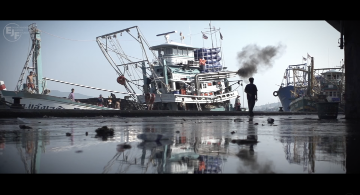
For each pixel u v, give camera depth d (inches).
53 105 959.6
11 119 514.3
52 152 118.3
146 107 1366.9
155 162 94.5
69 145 141.6
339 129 243.8
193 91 1549.0
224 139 166.4
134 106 1370.6
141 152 116.7
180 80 1501.0
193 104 1595.7
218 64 1702.8
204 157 103.7
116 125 328.8
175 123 376.8
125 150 122.7
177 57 1530.5
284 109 2391.7
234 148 127.0
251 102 632.4
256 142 149.0
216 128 268.2
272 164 90.1
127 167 86.7
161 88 1503.4
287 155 107.0
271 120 375.2
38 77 999.6
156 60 1539.1
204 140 161.3
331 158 101.1
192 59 1599.4
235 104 1643.7
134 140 164.1
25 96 898.7
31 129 263.3
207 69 1653.5
